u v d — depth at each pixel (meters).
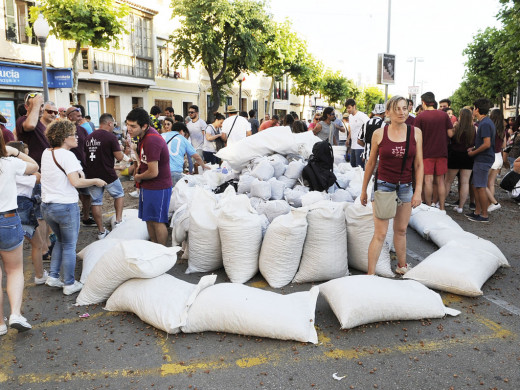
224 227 4.39
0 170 3.32
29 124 4.95
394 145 4.07
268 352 3.19
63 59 18.28
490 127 6.66
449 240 5.20
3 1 15.27
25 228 4.15
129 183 11.04
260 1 22.66
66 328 3.62
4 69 15.21
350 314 3.36
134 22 23.53
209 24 21.66
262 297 3.46
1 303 3.46
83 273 4.46
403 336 3.39
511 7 13.36
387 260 4.61
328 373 2.93
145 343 3.35
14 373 2.99
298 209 4.27
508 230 6.58
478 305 3.94
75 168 4.04
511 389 2.73
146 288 3.70
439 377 2.87
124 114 23.47
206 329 3.44
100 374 2.96
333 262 4.34
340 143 13.61
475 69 29.31
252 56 22.55
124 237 5.37
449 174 7.79
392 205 4.04
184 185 6.43
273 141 6.60
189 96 28.64
